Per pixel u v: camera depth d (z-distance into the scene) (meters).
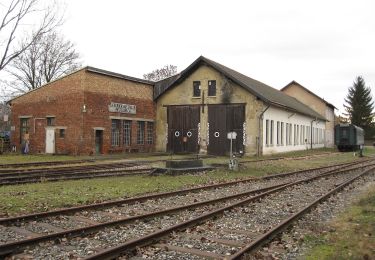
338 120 78.31
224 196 12.91
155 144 37.22
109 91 31.58
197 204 10.87
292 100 50.91
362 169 23.55
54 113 30.64
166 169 18.44
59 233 7.32
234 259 6.21
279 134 37.81
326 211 10.68
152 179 16.67
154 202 11.58
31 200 11.17
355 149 49.88
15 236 7.56
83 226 8.45
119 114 32.53
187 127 36.06
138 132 35.09
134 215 9.68
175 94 36.66
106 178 16.92
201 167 20.03
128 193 12.98
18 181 15.09
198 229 8.37
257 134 33.34
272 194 13.32
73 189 13.34
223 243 7.43
